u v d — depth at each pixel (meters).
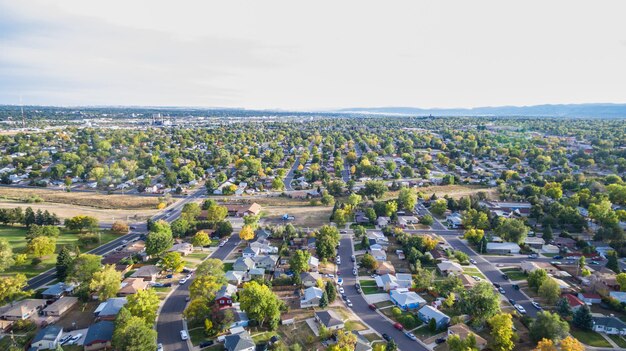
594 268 130.25
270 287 113.88
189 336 91.06
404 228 171.25
